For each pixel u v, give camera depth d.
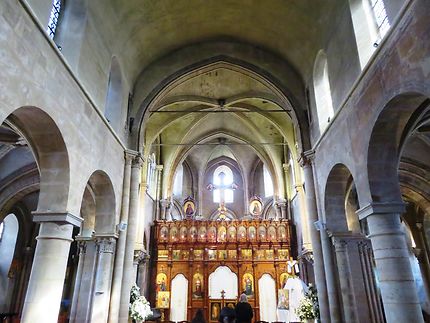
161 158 27.25
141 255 21.14
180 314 22.53
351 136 10.68
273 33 15.94
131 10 13.27
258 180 32.09
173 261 23.88
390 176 9.29
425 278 21.11
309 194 14.78
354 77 10.76
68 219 9.05
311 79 15.48
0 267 23.25
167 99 19.89
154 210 25.67
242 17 15.69
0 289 22.83
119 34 13.52
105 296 12.60
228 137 28.73
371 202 9.09
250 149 31.78
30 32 7.52
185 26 15.91
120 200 14.23
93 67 11.48
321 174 13.98
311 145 15.44
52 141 9.05
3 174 18.34
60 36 10.34
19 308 22.69
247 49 17.38
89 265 13.76
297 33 14.96
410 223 22.05
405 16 7.61
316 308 14.26
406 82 7.58
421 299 21.45
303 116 16.19
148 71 17.05
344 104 11.22
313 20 13.70
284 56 16.88
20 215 23.89
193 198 31.08
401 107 8.52
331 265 13.26
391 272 8.53
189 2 14.52
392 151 9.37
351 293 12.68
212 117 26.16
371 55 9.62
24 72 7.28
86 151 10.59
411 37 7.39
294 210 24.95
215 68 17.52
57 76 8.73
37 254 8.74
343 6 11.57
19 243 23.59
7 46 6.71
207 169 33.78
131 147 15.57
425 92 6.93
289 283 18.91
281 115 22.72
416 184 18.08
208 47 17.39
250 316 6.84
